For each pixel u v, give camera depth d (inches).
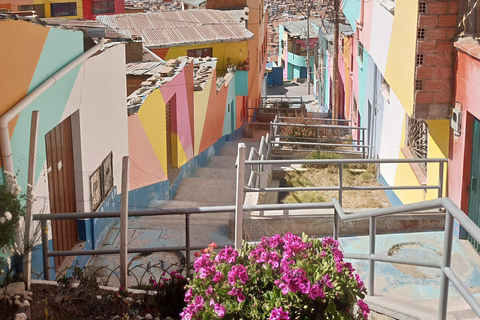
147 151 438.6
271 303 142.3
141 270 279.1
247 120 1171.9
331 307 142.3
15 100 224.7
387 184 458.3
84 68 305.3
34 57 243.0
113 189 354.0
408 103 314.5
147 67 599.2
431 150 339.6
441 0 292.7
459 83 289.6
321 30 1555.1
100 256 300.2
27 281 200.1
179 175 515.5
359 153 618.8
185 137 581.6
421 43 297.7
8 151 210.2
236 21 1009.5
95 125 323.9
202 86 647.8
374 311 191.0
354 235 308.0
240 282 146.7
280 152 617.6
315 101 1828.2
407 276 232.8
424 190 350.9
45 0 1354.6
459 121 289.7
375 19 438.3
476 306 133.6
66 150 289.1
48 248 239.0
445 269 151.6
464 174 290.2
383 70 400.8
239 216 214.8
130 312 199.0
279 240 163.3
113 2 1590.8
